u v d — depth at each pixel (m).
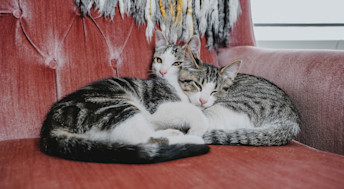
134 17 1.73
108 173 0.81
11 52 1.34
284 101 1.48
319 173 0.83
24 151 1.06
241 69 1.91
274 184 0.74
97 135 1.16
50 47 1.47
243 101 1.62
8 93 1.30
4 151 1.05
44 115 1.39
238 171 0.83
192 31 1.93
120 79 1.54
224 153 1.06
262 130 1.33
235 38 2.11
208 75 1.73
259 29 2.77
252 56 1.87
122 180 0.75
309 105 1.34
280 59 1.61
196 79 1.70
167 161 0.93
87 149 0.96
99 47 1.61
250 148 1.18
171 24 1.87
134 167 0.87
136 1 1.70
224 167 0.87
